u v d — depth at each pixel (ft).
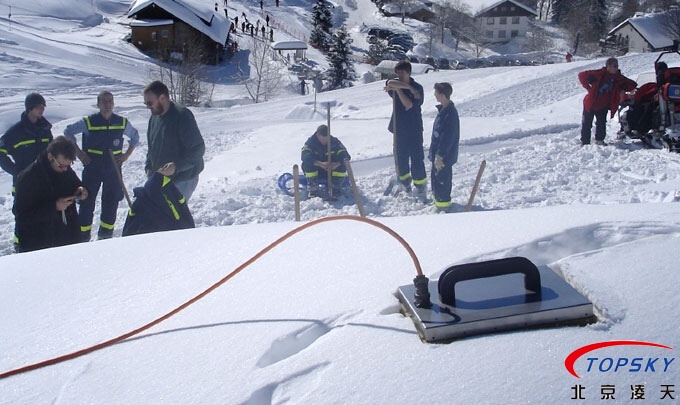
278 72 176.96
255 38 223.71
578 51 260.21
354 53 246.88
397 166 26.63
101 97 22.50
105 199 23.17
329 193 27.09
